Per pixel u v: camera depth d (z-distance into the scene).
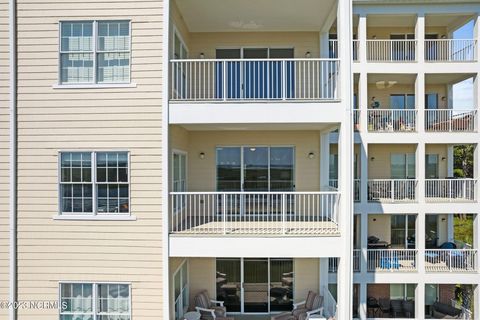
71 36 8.02
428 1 13.12
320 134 10.29
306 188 10.34
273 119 7.90
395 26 14.75
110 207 7.95
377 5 13.35
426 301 14.48
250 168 10.52
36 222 7.93
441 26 14.80
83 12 7.95
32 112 7.96
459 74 13.52
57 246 7.90
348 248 7.73
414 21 14.06
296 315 9.27
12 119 7.93
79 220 7.89
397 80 14.38
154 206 7.85
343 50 7.88
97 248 7.86
